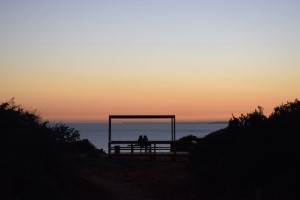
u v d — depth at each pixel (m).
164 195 30.34
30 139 25.02
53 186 24.94
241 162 24.14
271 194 21.89
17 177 23.50
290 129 22.16
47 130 26.39
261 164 23.03
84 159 47.66
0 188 22.84
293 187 21.14
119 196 29.97
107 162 47.72
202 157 29.17
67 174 29.41
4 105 26.80
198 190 28.39
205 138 29.89
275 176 21.95
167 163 47.16
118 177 38.94
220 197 25.36
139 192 31.88
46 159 25.45
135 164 46.91
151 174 40.00
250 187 23.61
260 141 23.20
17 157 24.09
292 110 23.81
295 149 21.50
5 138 24.81
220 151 27.70
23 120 26.75
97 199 28.00
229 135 26.92
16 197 22.22
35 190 24.00
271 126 23.42
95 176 39.41
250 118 25.47
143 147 51.53
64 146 27.97
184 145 52.41
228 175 25.38
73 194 27.66
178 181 34.72
